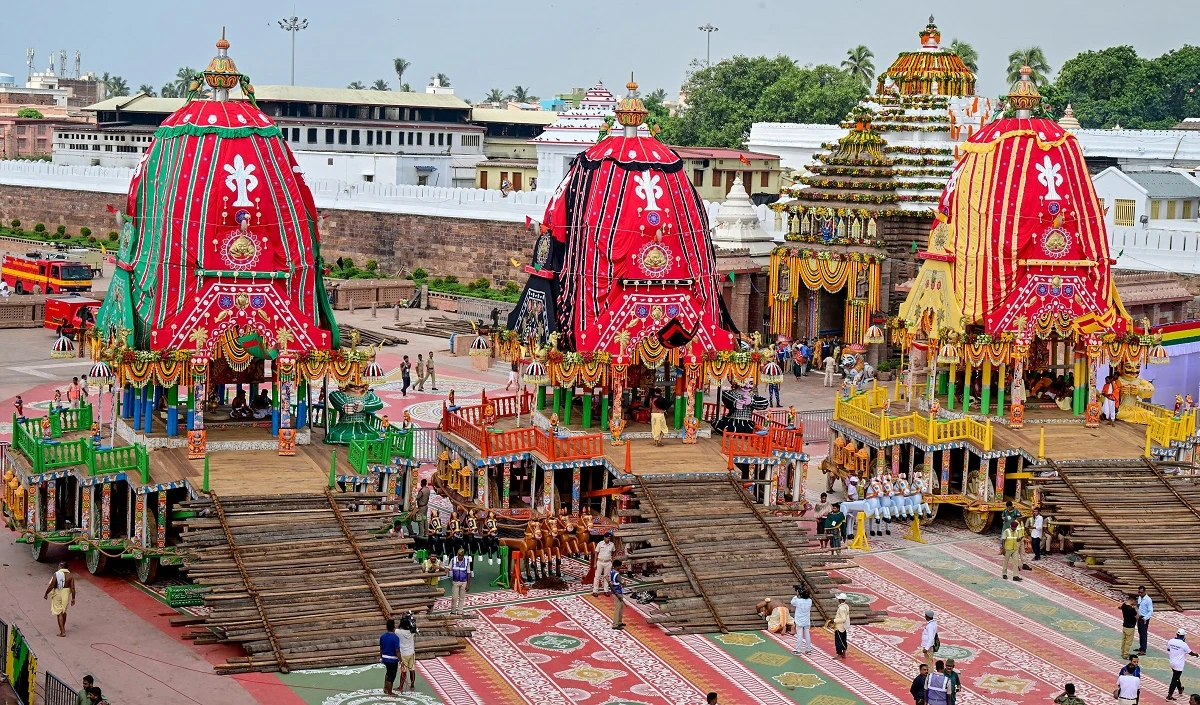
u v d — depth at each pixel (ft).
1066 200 203.82
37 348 297.12
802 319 299.79
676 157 190.29
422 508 170.81
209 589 141.08
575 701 131.03
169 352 166.50
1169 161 413.18
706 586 154.61
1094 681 140.05
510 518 170.19
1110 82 607.78
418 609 144.05
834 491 204.44
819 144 428.97
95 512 159.02
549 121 602.44
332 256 391.65
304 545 148.77
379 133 538.88
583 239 185.68
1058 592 166.71
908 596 163.43
